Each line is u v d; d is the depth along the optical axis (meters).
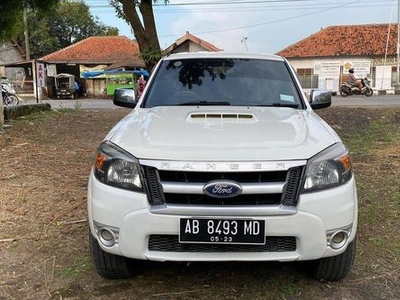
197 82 4.25
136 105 4.16
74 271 3.39
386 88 36.25
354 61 36.69
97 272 3.25
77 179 5.85
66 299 3.02
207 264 3.49
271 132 3.06
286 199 2.72
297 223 2.70
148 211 2.73
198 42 31.02
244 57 4.58
